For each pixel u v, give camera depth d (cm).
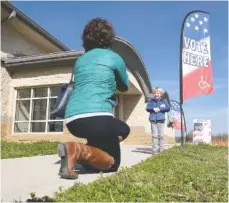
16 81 1428
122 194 316
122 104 1709
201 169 516
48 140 1306
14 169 473
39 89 1398
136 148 1085
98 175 404
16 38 1655
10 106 1417
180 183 381
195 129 1634
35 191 322
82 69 405
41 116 1373
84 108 386
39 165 525
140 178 388
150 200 301
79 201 286
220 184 388
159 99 868
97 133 392
